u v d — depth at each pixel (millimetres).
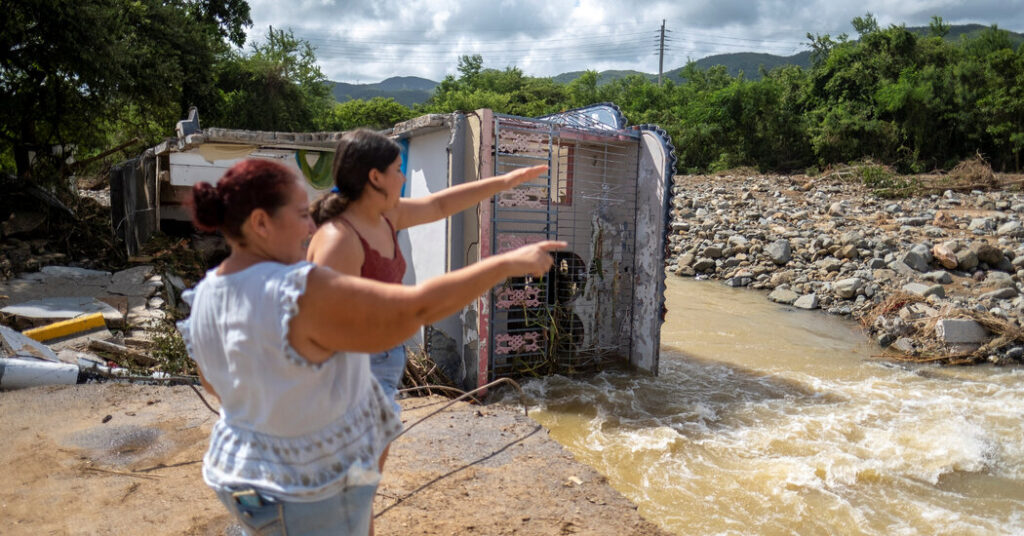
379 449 1821
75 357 6410
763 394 7867
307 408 1588
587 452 6125
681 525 4914
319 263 2168
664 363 8984
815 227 16844
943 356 9539
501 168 7293
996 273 12516
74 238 13930
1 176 13945
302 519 1671
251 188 1605
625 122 8875
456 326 7660
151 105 17859
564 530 3236
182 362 6973
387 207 2316
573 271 8234
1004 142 30234
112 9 15367
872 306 11852
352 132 2295
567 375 8172
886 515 5129
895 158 32188
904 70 33500
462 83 65250
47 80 16047
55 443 4160
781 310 12398
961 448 6281
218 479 1688
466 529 3217
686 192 23594
